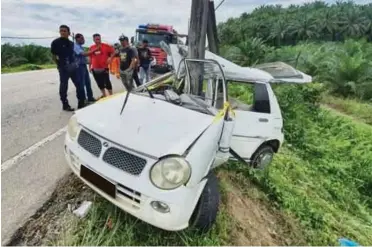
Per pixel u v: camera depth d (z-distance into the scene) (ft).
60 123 16.51
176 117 9.67
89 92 21.11
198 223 8.75
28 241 7.86
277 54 69.21
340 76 52.37
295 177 18.01
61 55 17.69
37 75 36.14
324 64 58.03
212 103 12.37
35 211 8.90
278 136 14.93
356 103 47.21
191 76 13.15
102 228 8.59
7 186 9.75
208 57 14.47
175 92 12.51
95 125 8.79
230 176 13.92
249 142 13.76
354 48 81.71
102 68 20.93
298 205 14.40
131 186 7.43
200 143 8.36
